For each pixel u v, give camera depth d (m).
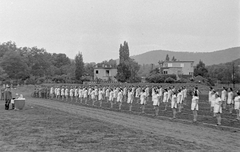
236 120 24.09
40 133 17.38
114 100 47.62
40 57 120.06
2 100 48.41
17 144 14.34
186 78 78.31
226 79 91.62
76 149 13.39
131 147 13.97
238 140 16.09
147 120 24.11
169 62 101.44
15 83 87.50
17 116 25.66
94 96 40.22
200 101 44.34
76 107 36.12
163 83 67.50
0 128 19.11
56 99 52.62
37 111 30.25
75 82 91.25
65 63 157.88
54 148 13.52
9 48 119.31
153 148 13.86
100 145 14.29
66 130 18.48
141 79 87.06
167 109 33.44
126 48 96.12
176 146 14.41
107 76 106.75
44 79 96.50
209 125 21.34
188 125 21.41
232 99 30.28
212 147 14.36
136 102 43.94
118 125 20.98
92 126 20.23
